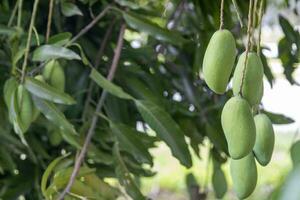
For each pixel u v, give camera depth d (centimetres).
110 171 228
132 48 232
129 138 205
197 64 243
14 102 185
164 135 200
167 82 256
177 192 694
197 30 253
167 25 251
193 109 262
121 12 211
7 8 218
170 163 801
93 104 226
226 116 132
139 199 200
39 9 226
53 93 185
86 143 198
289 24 242
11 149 226
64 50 185
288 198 93
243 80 134
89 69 226
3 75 217
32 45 212
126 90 224
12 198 231
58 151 236
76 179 191
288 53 250
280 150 735
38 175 232
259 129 140
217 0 229
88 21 232
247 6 232
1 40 213
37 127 232
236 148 131
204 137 269
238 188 139
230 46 134
